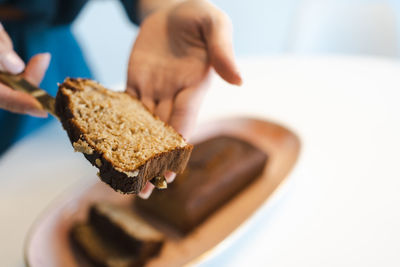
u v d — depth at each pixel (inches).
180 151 15.2
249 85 27.7
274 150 22.9
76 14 26.7
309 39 40.0
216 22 17.1
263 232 18.1
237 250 17.6
